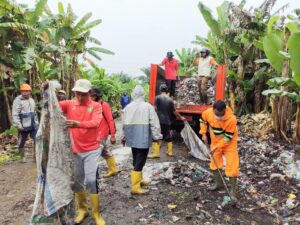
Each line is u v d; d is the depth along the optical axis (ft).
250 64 40.52
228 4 40.40
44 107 11.87
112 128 18.90
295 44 20.88
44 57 37.11
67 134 12.07
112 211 15.46
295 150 25.38
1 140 31.73
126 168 21.91
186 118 27.58
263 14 36.83
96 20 39.04
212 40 46.09
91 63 41.55
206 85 31.01
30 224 11.63
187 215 15.01
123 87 77.71
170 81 32.99
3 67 32.48
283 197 17.21
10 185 19.30
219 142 16.58
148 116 16.67
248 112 41.32
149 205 16.06
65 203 11.74
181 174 20.22
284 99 28.99
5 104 34.91
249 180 19.71
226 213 15.34
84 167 13.42
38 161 11.82
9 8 32.04
